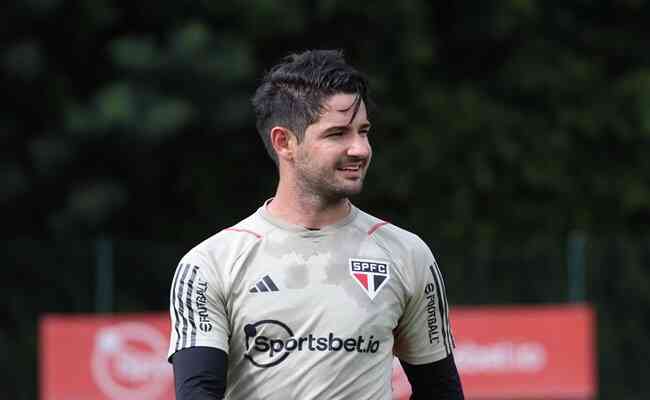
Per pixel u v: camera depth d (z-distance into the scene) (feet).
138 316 111.65
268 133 36.04
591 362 117.29
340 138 34.73
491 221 181.57
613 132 186.50
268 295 34.71
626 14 192.34
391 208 179.63
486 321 116.26
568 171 185.47
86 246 120.37
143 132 144.66
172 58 146.82
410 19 171.22
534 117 185.47
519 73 185.06
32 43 150.00
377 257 35.40
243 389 34.99
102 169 155.43
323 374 34.37
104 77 158.71
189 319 34.91
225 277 34.96
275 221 35.58
